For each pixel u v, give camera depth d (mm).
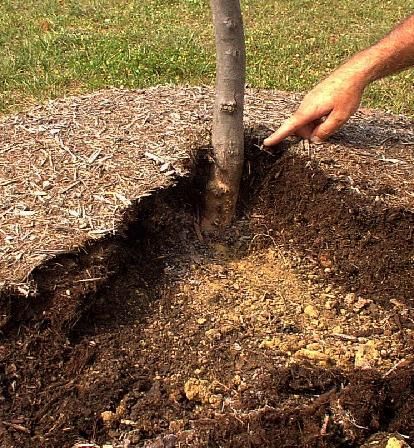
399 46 1147
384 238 1118
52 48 2309
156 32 2525
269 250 1212
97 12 2787
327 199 1161
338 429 885
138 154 1211
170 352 1014
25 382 923
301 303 1118
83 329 1001
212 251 1205
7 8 2783
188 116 1338
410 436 891
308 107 1187
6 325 942
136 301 1076
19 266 978
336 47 2430
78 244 1017
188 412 938
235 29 1079
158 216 1149
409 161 1228
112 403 929
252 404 939
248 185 1257
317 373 971
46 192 1122
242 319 1078
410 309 1098
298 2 2973
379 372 988
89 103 1414
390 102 1948
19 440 869
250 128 1263
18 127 1314
